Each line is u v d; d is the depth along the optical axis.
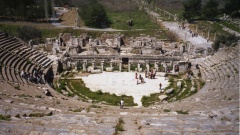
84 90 39.19
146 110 23.45
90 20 92.69
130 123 16.66
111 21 102.31
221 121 16.75
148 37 69.44
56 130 14.15
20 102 22.47
